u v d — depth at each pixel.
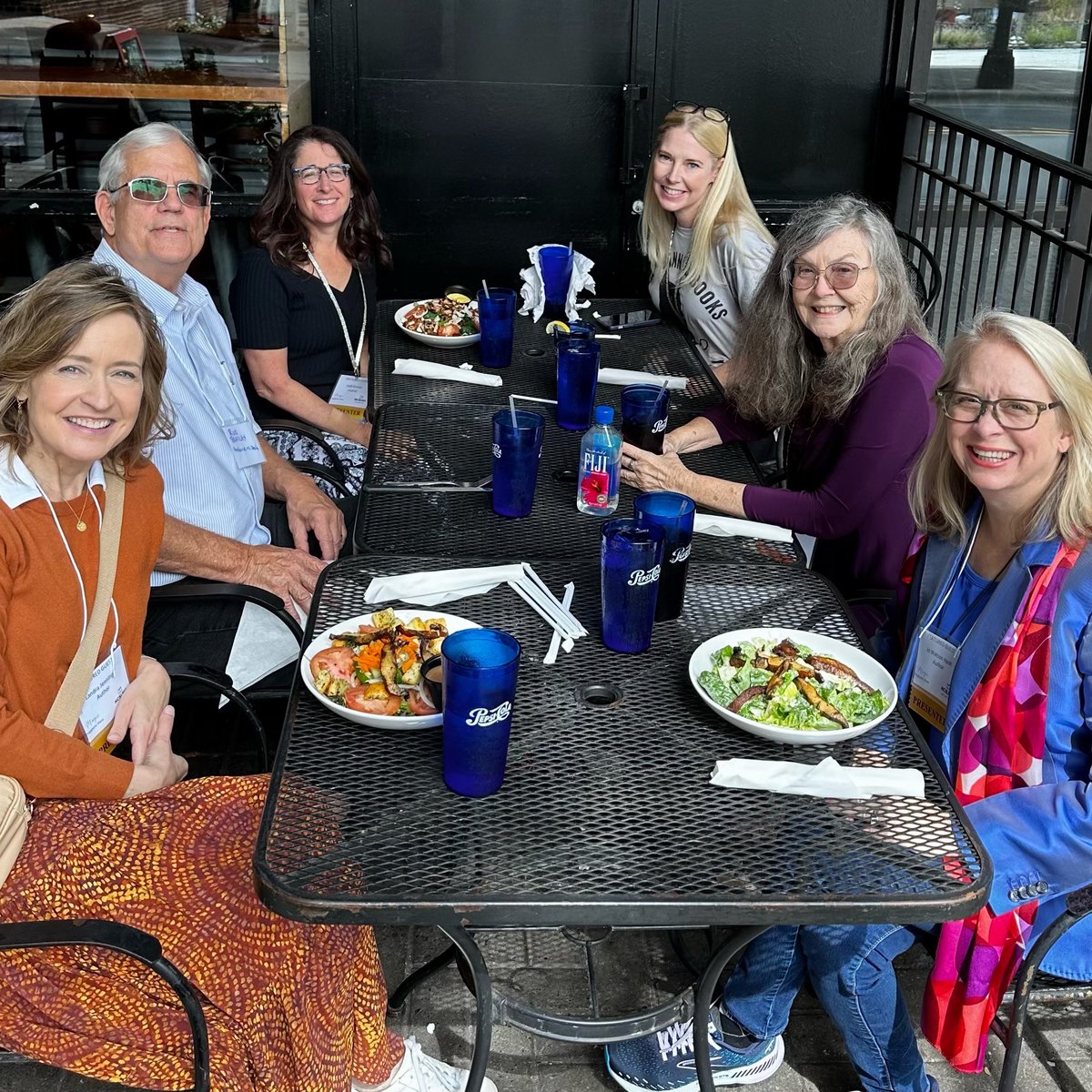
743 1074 2.02
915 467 2.02
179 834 1.76
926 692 1.96
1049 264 5.27
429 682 1.62
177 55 4.34
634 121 4.96
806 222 2.50
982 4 4.83
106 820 1.77
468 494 2.42
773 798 1.55
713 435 2.80
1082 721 1.75
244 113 4.46
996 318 1.80
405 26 4.74
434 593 1.98
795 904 1.37
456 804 1.52
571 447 2.68
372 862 1.41
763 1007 1.95
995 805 1.68
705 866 1.43
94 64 4.30
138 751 1.96
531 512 2.35
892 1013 1.84
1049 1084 2.07
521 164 5.02
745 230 3.41
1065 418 1.74
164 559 2.46
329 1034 1.73
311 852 1.43
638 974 2.29
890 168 5.14
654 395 2.55
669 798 1.54
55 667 1.86
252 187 4.60
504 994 1.82
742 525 2.31
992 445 1.78
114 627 1.95
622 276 5.24
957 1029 1.74
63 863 1.69
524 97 4.91
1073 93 4.91
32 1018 1.65
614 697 1.76
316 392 3.55
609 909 1.36
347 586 2.02
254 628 2.49
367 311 3.63
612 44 4.86
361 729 1.66
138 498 2.00
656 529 1.85
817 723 1.66
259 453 2.79
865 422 2.46
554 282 3.56
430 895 1.36
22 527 1.80
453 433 2.70
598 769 1.59
